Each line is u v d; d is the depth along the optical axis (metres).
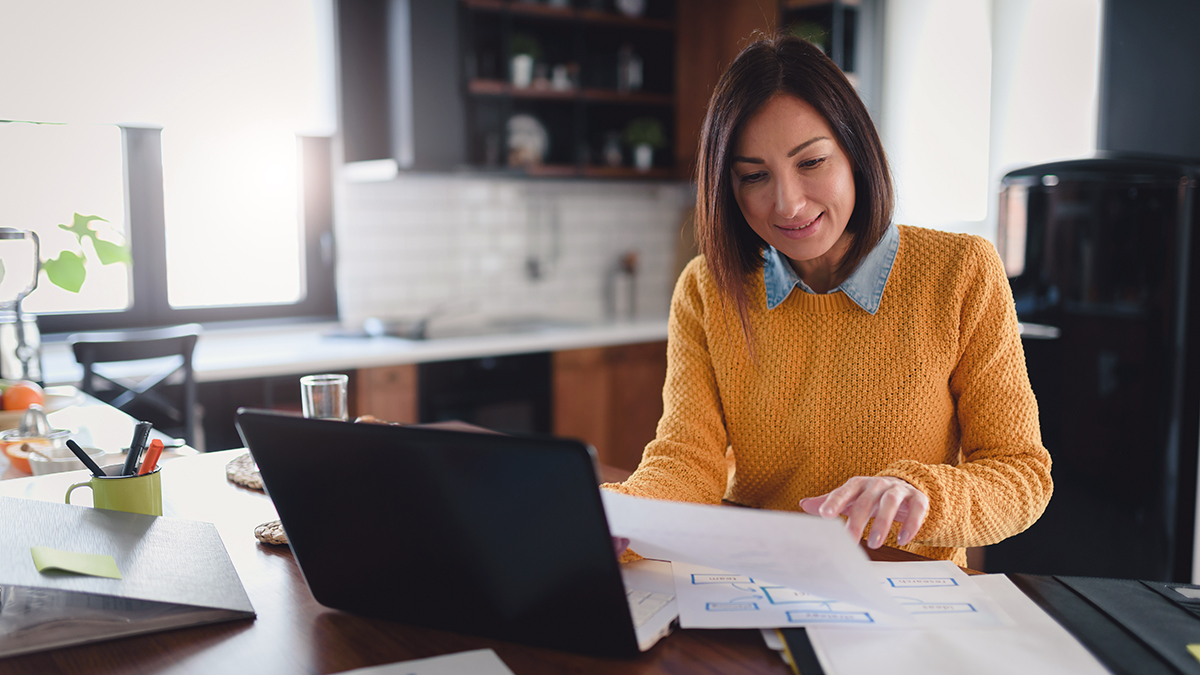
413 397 3.39
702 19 4.29
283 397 3.14
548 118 4.34
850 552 0.71
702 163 1.21
